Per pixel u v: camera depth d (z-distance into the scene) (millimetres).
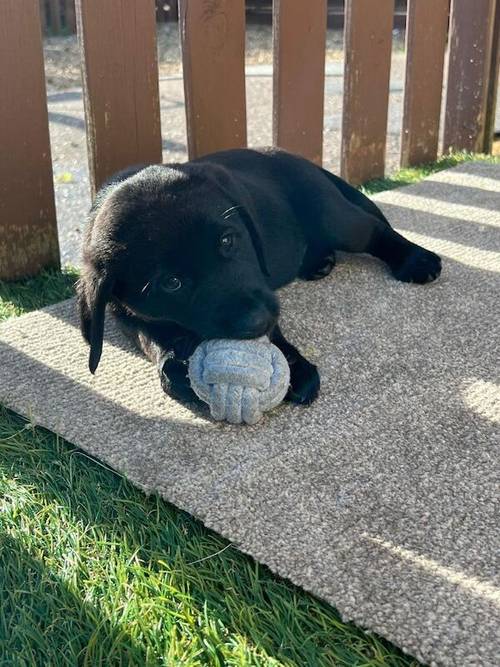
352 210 687
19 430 500
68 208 1016
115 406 517
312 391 512
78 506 432
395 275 693
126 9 721
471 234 794
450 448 465
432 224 823
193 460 459
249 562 390
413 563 381
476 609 354
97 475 457
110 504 432
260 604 368
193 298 499
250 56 2369
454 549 389
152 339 539
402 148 1064
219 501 424
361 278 698
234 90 833
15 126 691
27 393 534
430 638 340
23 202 715
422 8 997
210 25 790
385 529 402
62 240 894
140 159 774
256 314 492
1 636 354
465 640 339
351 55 930
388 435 478
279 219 646
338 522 407
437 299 653
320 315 629
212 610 364
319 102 921
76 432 489
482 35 1076
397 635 343
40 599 371
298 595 371
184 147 1330
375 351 574
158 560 390
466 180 973
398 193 928
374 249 710
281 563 382
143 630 353
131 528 414
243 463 455
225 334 492
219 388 478
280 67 864
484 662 329
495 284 677
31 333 617
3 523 419
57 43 2721
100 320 487
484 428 483
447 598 360
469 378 538
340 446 468
